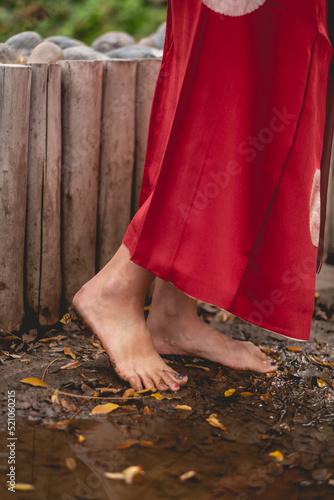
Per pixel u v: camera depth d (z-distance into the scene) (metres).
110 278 1.88
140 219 1.78
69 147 2.23
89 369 1.96
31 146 2.11
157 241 1.73
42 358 2.02
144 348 1.89
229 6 1.62
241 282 1.74
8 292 2.12
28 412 1.70
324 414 1.79
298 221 1.74
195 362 2.05
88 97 2.22
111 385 1.87
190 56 1.65
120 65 2.30
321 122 1.79
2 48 2.40
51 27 5.76
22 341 2.13
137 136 2.46
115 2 6.04
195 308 2.08
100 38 3.16
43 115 2.10
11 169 2.04
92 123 2.25
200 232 1.70
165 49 1.83
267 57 1.64
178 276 1.72
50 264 2.23
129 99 2.36
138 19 5.95
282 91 1.66
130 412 1.73
